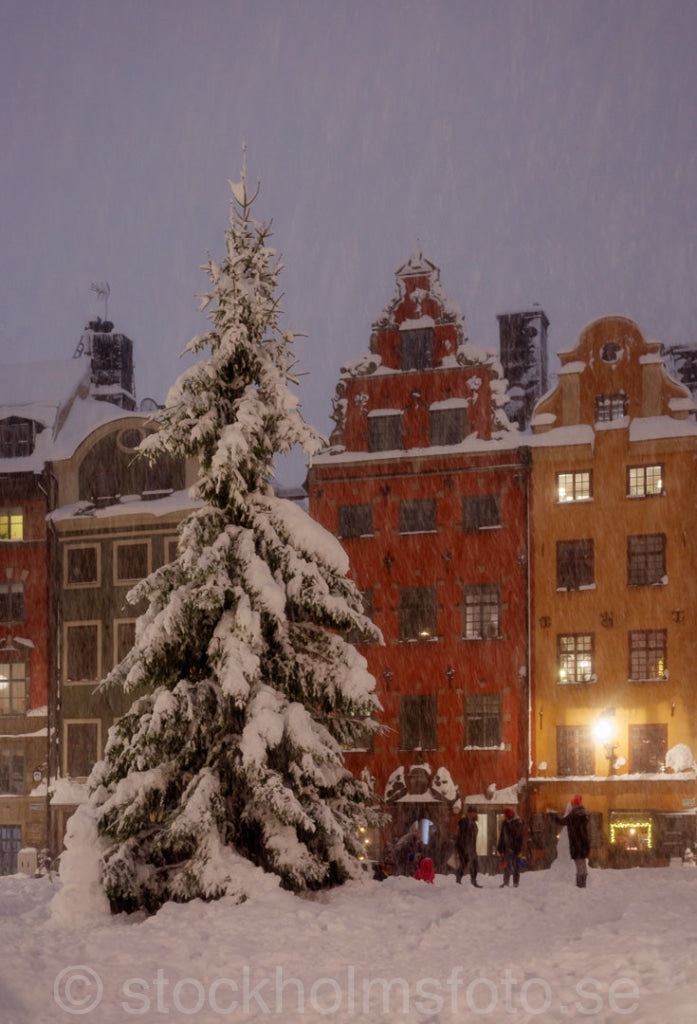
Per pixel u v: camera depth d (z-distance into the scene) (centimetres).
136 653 2164
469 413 4522
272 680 2259
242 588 2191
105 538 4766
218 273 2389
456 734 4350
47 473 4850
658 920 1691
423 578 4484
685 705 4150
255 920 1725
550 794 4203
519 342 5156
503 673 4341
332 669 2269
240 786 2148
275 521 2303
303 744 2102
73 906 1917
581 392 4425
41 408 5097
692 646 4175
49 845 4581
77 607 4762
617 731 4206
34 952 1444
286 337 2400
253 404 2275
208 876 1973
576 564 4344
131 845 2062
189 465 4772
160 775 2116
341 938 1606
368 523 4584
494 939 1609
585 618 4297
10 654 4775
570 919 1848
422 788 4303
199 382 2305
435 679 4406
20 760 4738
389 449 4606
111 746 2192
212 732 2169
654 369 4366
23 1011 1152
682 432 4259
